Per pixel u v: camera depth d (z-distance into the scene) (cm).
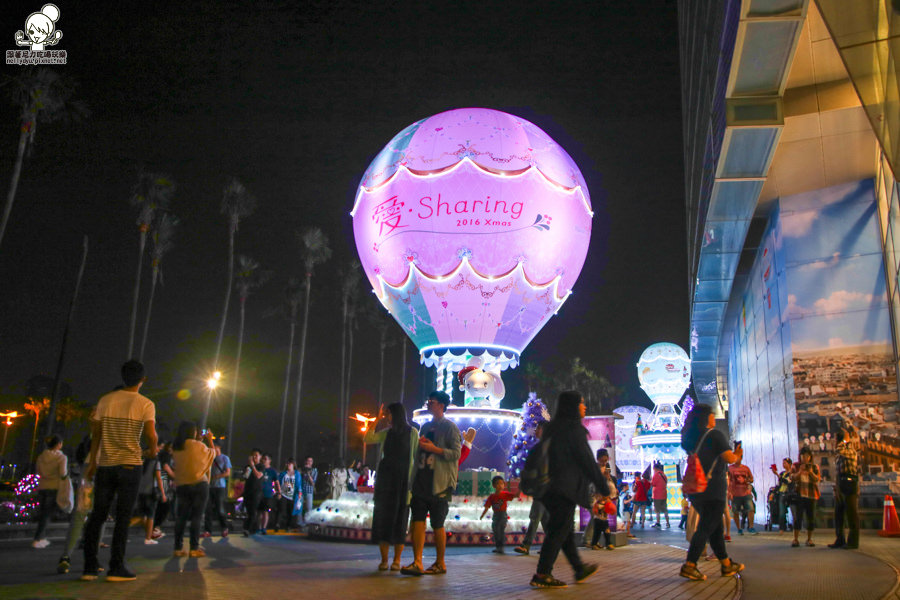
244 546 1273
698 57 2420
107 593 610
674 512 2945
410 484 834
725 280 2744
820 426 1847
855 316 1864
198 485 1012
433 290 1731
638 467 3309
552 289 1784
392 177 1777
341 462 2077
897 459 1762
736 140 1596
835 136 1722
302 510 1988
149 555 1041
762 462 2592
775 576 802
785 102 1648
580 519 1577
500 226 1694
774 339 2195
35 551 1131
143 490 1289
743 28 1291
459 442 836
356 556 1055
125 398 707
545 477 675
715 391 4647
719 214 2056
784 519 1756
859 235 1897
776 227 2069
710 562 988
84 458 818
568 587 691
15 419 6625
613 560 1020
